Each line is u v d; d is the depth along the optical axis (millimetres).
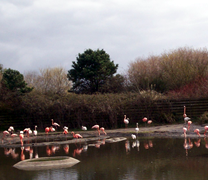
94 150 14453
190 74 28469
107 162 11625
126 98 24484
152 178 9156
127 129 22297
